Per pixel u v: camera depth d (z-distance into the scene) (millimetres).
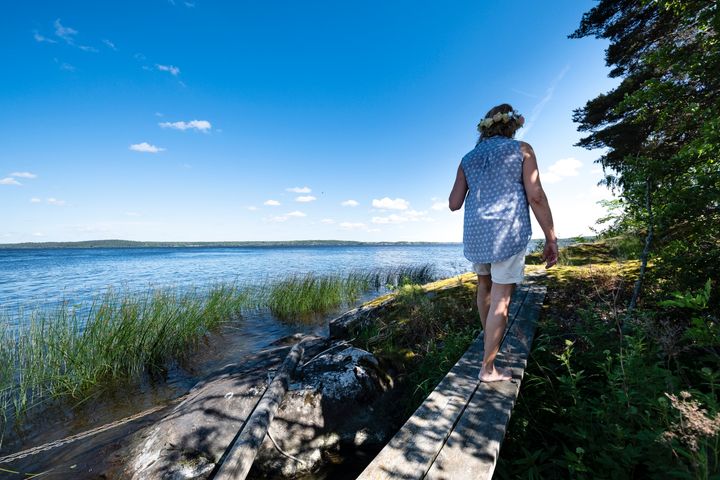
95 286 16719
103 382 4973
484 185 2156
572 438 1802
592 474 1561
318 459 2742
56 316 6461
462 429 1715
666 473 1266
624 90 9516
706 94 4078
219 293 9836
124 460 2459
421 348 3893
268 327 8547
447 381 2230
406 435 1698
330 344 4387
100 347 5445
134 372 5387
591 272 4531
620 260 4961
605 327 2654
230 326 8562
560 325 3285
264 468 2602
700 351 2195
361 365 3344
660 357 1992
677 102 4047
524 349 2650
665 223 2705
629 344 1946
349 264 31891
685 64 3971
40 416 3938
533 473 1666
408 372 3574
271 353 3926
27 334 5707
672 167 2697
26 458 2945
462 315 4250
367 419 3031
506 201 2068
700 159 2623
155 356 5910
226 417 2723
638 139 9195
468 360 2561
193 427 2625
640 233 3299
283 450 2670
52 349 5285
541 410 2256
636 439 1571
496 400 1960
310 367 3410
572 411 1872
